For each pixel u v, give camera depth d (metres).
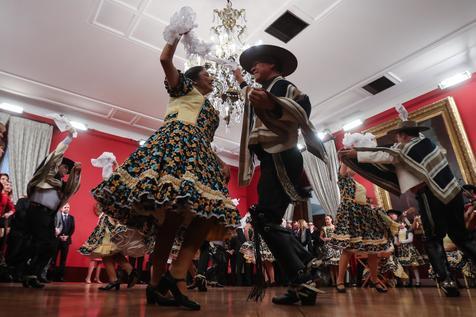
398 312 1.21
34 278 3.03
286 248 1.58
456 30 5.57
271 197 1.62
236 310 1.28
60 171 3.38
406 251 5.55
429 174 2.32
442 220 2.31
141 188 1.25
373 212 3.72
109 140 8.38
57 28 5.50
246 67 2.06
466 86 6.25
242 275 6.93
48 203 3.15
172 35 1.49
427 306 1.48
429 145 2.48
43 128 7.37
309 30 5.58
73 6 5.11
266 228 1.60
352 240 3.50
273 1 5.05
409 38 5.77
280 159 1.63
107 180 1.38
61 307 1.29
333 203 7.56
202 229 1.43
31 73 6.58
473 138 5.93
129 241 3.34
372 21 5.42
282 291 3.22
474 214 3.12
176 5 5.12
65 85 6.97
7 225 4.43
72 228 6.48
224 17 5.00
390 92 7.16
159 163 1.34
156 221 1.69
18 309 1.18
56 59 6.23
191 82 1.70
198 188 1.34
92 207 7.59
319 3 5.11
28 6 5.07
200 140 1.52
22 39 5.73
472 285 4.66
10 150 6.85
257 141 1.69
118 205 1.31
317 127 8.55
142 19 5.34
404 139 2.73
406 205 6.41
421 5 5.14
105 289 3.29
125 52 6.09
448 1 5.08
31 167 6.96
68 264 6.93
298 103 1.62
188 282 4.85
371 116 7.64
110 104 7.67
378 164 2.74
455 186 2.30
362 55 6.18
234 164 10.67
